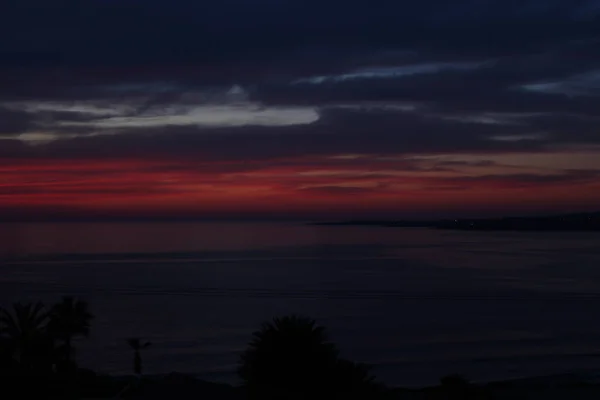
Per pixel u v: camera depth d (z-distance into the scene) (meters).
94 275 121.62
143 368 43.88
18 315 24.86
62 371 25.95
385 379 40.19
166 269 134.50
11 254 177.38
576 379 36.22
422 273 122.31
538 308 78.56
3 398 21.31
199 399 22.59
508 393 27.33
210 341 55.44
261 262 151.25
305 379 15.96
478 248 193.38
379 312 76.25
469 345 53.53
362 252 181.50
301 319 16.94
